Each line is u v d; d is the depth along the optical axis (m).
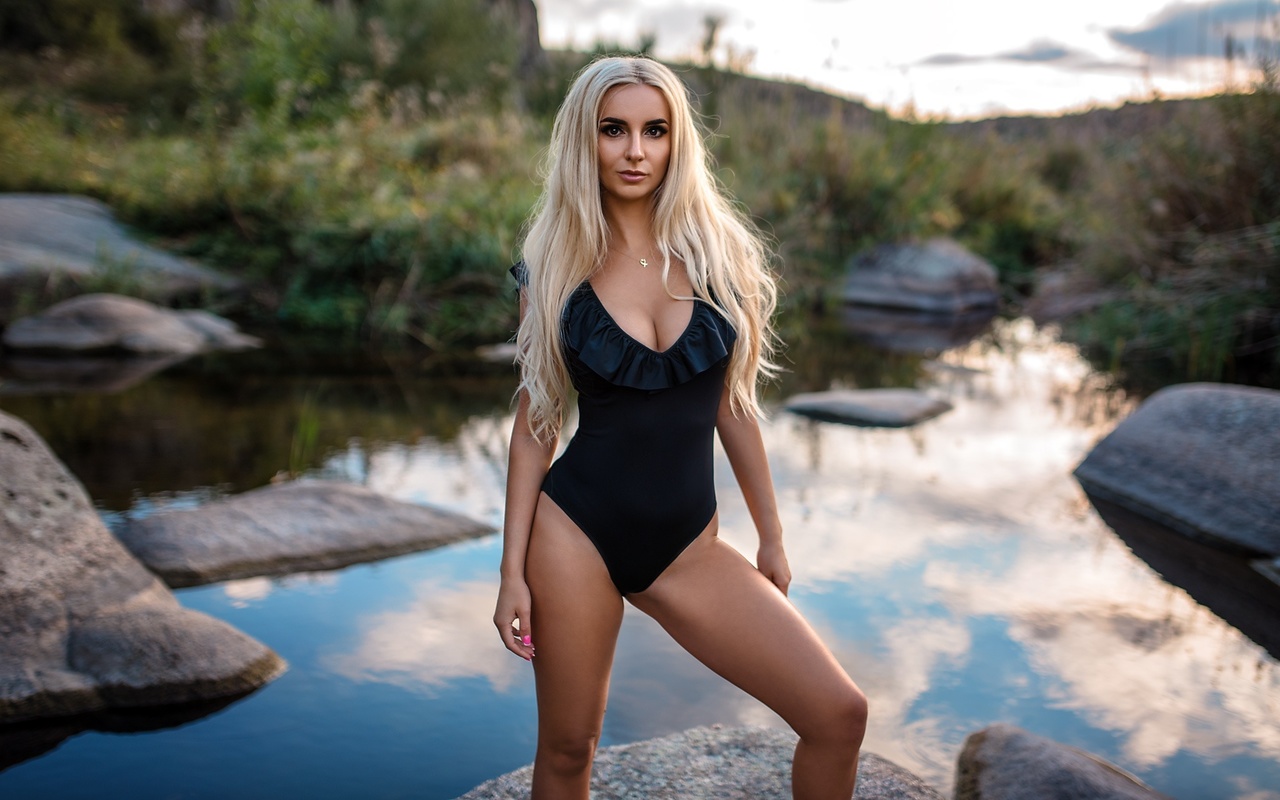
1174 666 3.31
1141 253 9.41
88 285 9.06
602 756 2.69
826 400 6.84
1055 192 15.79
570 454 2.11
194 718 2.95
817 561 4.16
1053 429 6.45
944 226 13.32
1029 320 11.39
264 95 12.73
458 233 9.91
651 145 2.12
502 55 16.48
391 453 5.61
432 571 4.02
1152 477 4.97
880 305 12.40
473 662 3.28
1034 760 2.56
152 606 3.39
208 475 5.08
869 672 3.23
